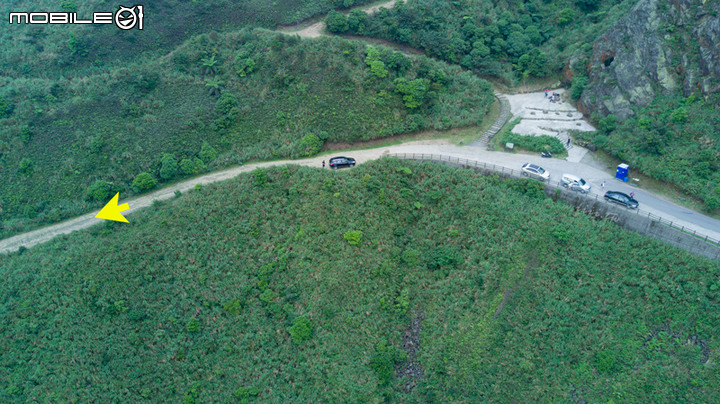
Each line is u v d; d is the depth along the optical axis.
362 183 58.56
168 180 63.94
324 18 83.62
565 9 81.75
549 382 46.41
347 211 56.66
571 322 48.22
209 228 55.88
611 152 60.22
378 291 53.56
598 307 48.25
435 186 58.66
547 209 54.75
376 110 67.75
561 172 59.44
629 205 51.50
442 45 76.12
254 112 68.44
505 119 69.62
